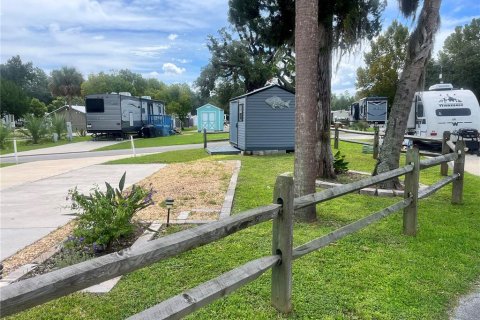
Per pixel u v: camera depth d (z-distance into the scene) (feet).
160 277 9.86
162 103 102.17
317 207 17.01
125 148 56.34
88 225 11.80
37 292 4.01
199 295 5.99
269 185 22.11
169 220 14.94
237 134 44.01
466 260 11.16
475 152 40.52
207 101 139.64
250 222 6.96
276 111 39.22
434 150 42.01
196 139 70.44
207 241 6.16
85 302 8.60
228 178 24.31
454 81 132.46
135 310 8.29
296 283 9.52
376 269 10.44
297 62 13.99
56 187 23.43
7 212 17.03
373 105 91.66
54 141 76.64
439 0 18.98
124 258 4.93
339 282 9.64
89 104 74.74
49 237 13.34
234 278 6.70
